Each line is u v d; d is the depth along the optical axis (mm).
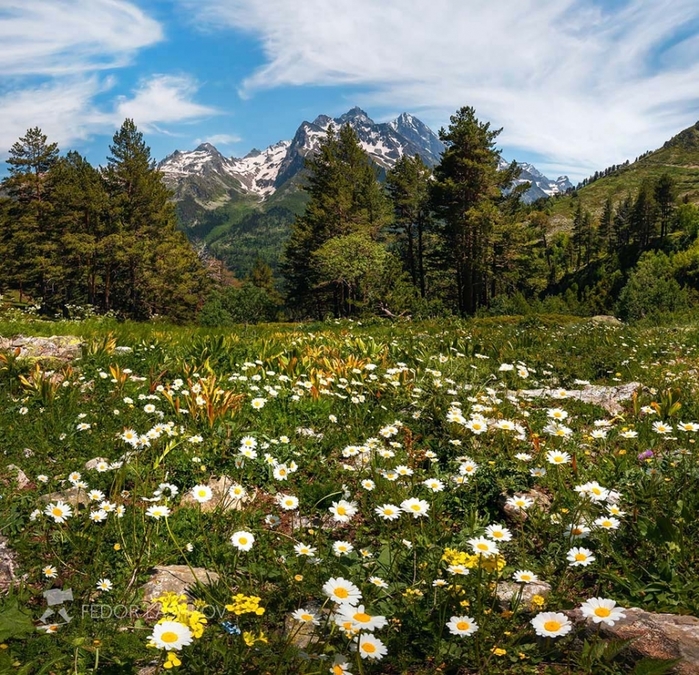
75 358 8312
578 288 116125
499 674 2271
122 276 54094
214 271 86812
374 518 3922
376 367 7934
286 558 3240
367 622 2051
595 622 2432
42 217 53875
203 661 2207
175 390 6684
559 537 3416
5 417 5645
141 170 54906
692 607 2652
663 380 8031
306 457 4977
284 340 11102
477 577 2633
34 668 2277
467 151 49125
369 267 41062
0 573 3117
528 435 5277
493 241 51562
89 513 3746
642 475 4051
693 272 95562
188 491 4406
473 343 10711
